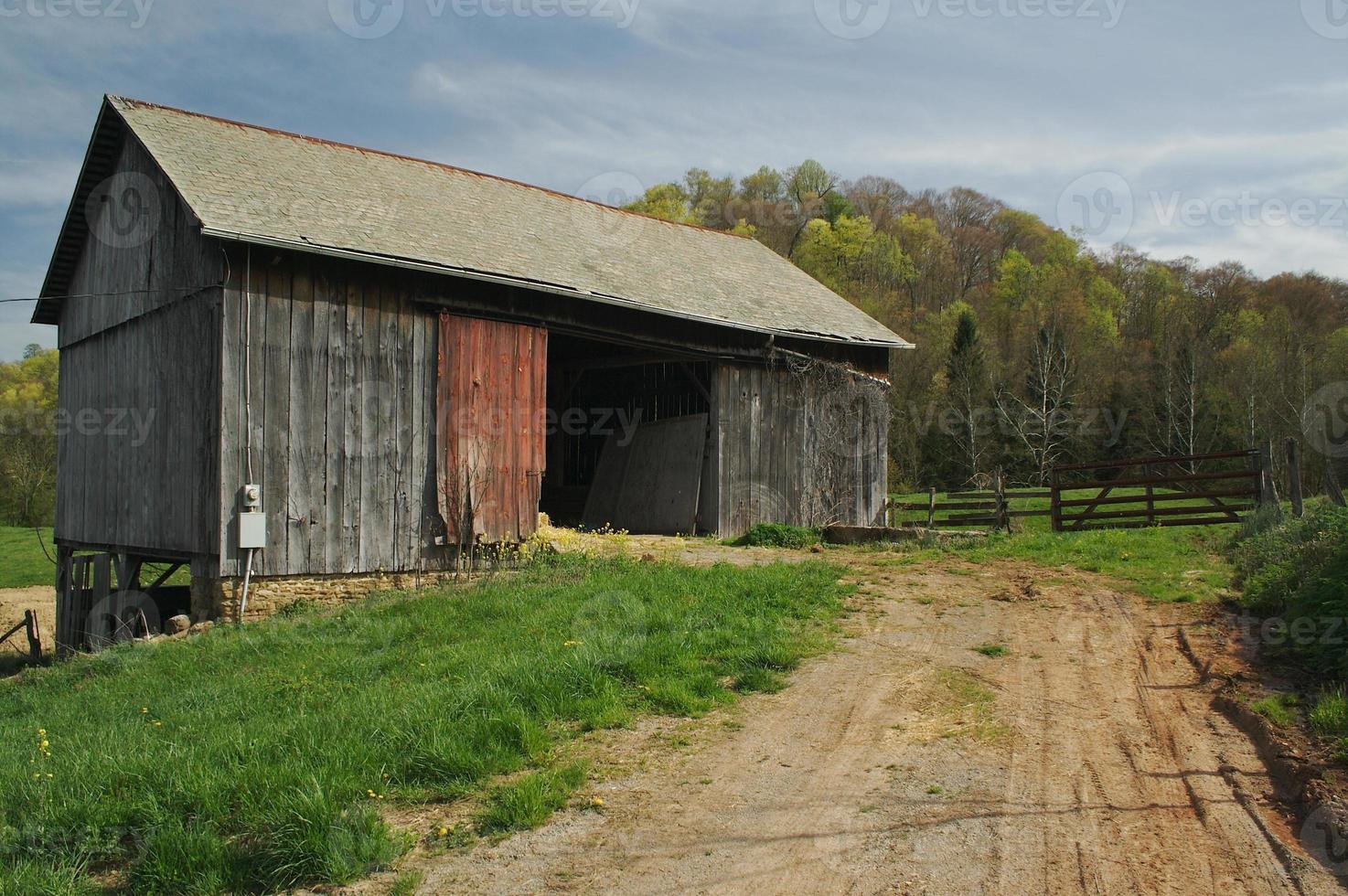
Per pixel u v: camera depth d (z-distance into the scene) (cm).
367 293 1369
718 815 553
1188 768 593
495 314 1506
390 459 1383
